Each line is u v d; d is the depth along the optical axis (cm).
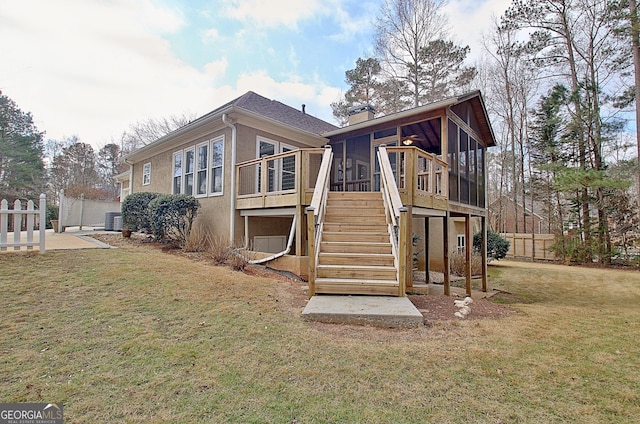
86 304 402
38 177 2486
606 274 1306
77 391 232
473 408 224
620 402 235
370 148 1063
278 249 999
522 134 2220
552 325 422
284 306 455
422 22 2034
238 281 564
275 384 250
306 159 751
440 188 789
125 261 611
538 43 1694
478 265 1302
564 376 272
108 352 292
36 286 445
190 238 834
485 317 449
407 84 2105
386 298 472
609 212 1565
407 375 267
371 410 220
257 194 842
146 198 934
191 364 277
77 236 978
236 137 906
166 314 391
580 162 1614
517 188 2294
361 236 618
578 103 1574
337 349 315
